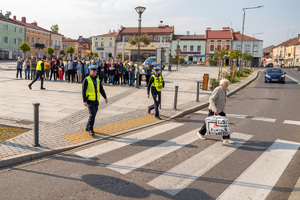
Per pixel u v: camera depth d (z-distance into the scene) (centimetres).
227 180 418
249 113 972
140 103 1115
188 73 2944
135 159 502
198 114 956
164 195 368
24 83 1662
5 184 391
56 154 523
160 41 6103
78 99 1152
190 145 591
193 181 413
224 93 614
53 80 1881
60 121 762
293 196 367
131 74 1698
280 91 1669
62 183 398
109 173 437
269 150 562
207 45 5991
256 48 5972
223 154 535
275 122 828
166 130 719
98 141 611
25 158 482
